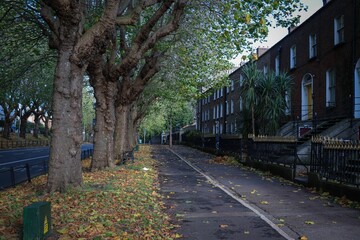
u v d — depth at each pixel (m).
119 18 11.16
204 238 6.35
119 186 10.61
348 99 18.34
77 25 9.20
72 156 9.51
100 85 14.95
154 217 7.48
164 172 16.66
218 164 21.22
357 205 8.95
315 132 17.77
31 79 35.06
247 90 20.98
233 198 10.18
